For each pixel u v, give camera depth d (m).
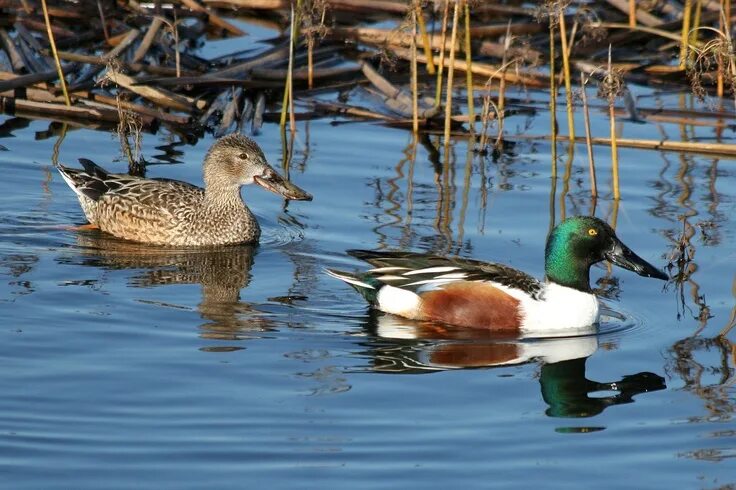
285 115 20.69
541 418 11.88
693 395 12.35
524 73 22.55
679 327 14.02
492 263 14.62
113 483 10.54
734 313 14.30
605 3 24.64
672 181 18.64
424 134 20.83
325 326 13.97
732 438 11.52
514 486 10.63
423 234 16.50
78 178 17.41
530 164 19.45
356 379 12.59
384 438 11.41
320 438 11.38
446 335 13.87
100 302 14.34
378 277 14.45
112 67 21.05
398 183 18.48
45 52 22.41
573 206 17.61
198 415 11.74
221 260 16.05
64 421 11.55
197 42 23.67
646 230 16.73
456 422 11.75
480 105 21.67
